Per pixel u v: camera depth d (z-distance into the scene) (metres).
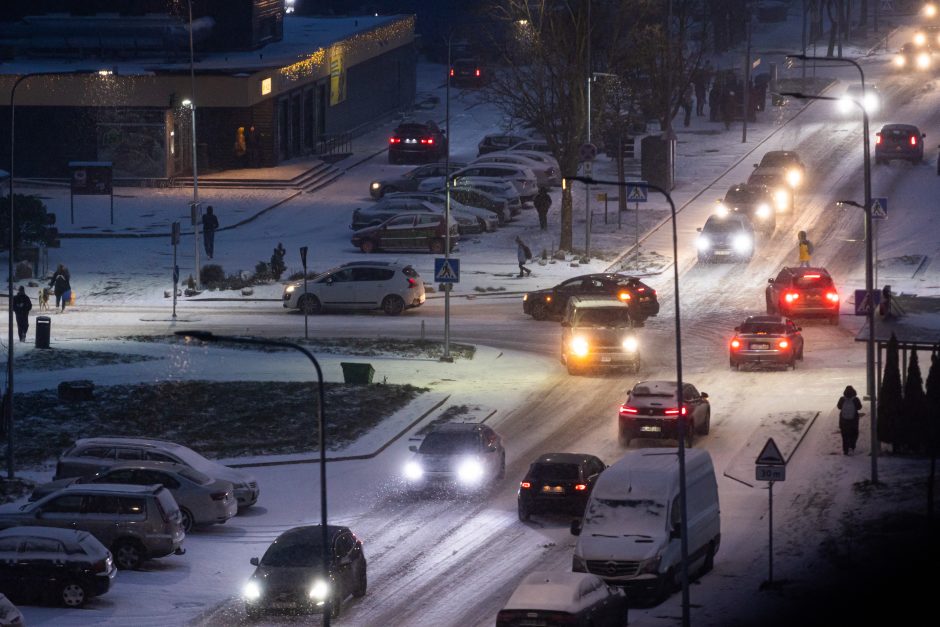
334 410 107.19
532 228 182.12
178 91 198.50
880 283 152.50
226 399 109.44
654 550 70.69
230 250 167.12
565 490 83.38
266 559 70.19
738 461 95.00
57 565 70.75
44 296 142.12
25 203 156.50
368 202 194.75
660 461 76.56
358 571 71.75
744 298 147.88
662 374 118.62
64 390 107.25
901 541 79.00
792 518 84.12
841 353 125.19
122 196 193.50
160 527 77.12
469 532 82.75
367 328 136.12
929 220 181.50
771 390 113.00
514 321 139.88
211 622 68.62
